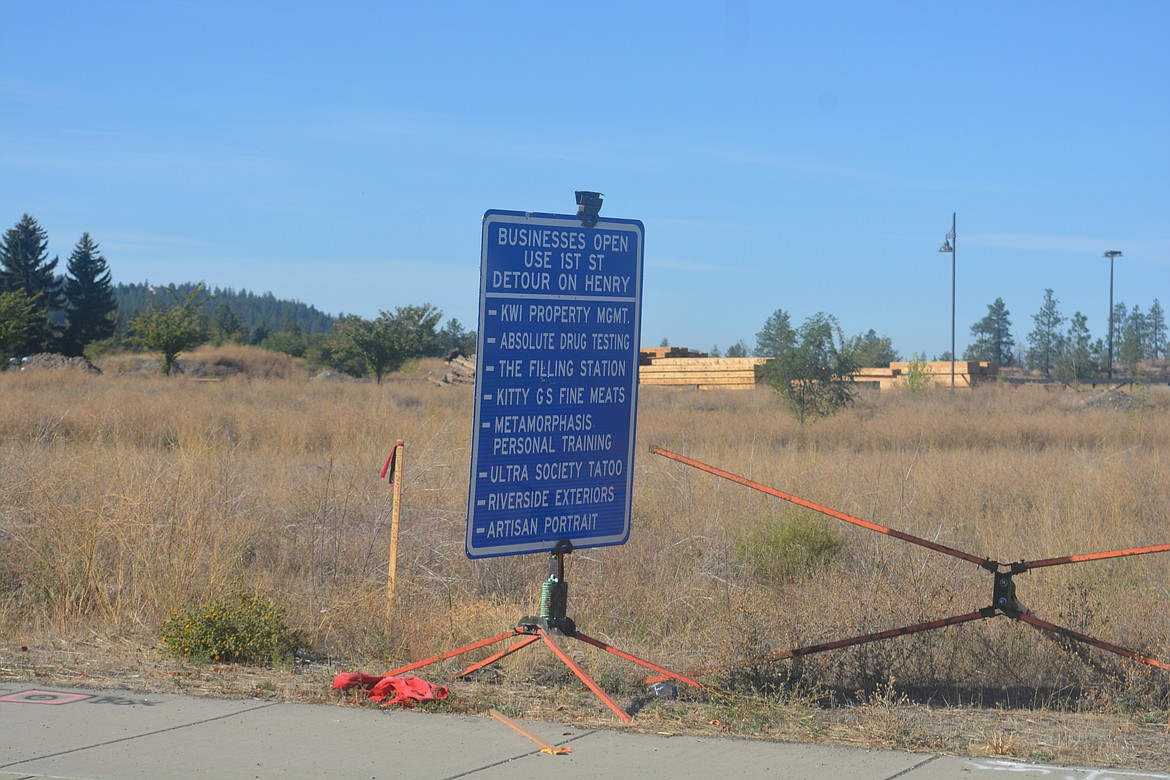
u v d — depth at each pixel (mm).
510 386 6637
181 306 50375
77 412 21078
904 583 8180
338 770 5395
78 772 5316
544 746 5793
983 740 6047
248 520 10961
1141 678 6867
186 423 20016
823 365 25797
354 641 8227
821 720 6426
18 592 9211
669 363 49406
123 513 9523
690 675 7125
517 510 6691
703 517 11953
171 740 5848
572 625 6906
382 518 11094
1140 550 6406
